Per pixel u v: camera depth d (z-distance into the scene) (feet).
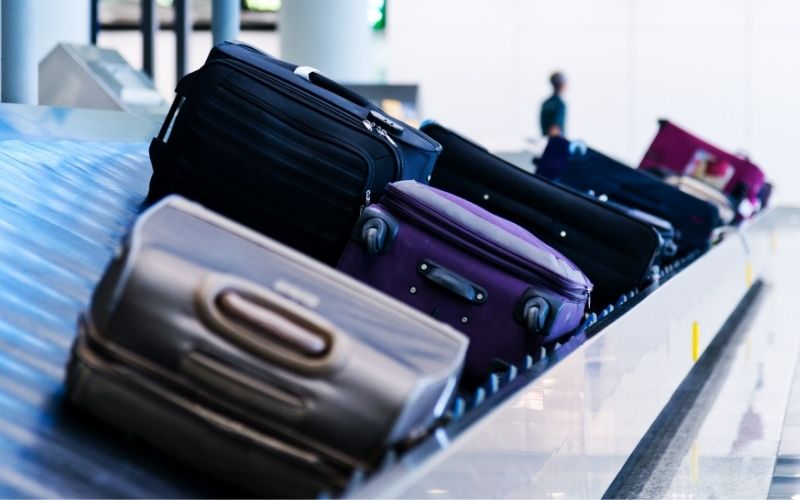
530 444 6.74
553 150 21.26
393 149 10.00
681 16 70.28
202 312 5.72
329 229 9.95
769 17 69.62
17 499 5.65
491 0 71.56
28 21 21.47
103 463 6.14
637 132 71.31
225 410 5.72
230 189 10.11
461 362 6.53
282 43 42.09
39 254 9.23
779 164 70.59
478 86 72.23
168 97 65.10
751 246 30.83
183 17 35.29
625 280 13.47
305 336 5.74
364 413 5.72
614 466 9.78
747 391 18.51
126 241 5.91
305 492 5.76
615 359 9.60
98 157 13.23
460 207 9.57
